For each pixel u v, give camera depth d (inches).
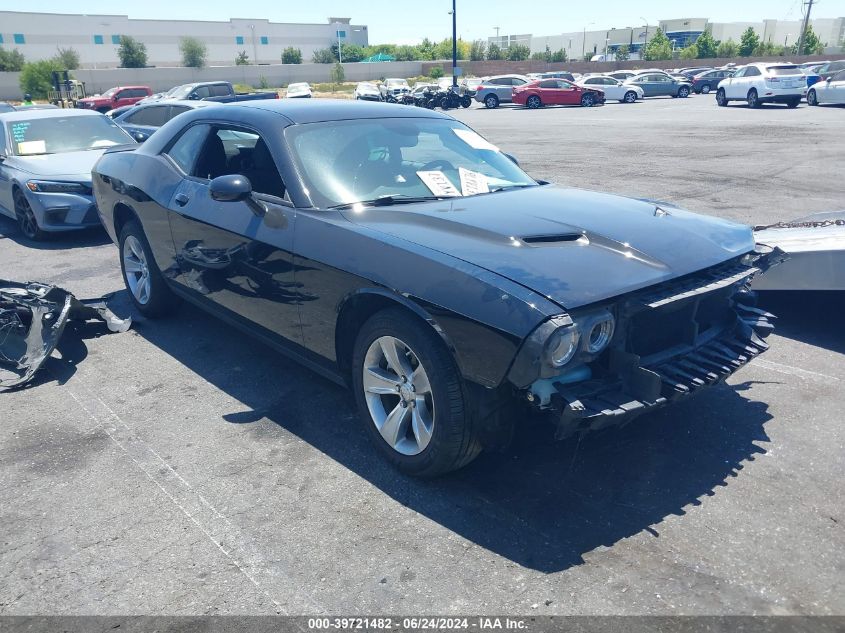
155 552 112.2
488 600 100.6
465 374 113.8
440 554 110.5
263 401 164.1
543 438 135.7
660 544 111.6
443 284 115.7
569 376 113.9
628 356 113.6
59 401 165.9
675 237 130.6
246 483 130.8
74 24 3481.8
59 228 324.8
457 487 128.3
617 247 124.1
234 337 205.0
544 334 103.1
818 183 437.1
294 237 143.6
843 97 1098.7
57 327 180.9
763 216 345.4
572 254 120.2
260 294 157.0
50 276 275.0
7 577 107.3
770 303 210.8
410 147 167.3
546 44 5679.1
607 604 99.2
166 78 2620.6
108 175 217.9
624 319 115.3
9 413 160.1
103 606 101.0
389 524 118.1
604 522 117.5
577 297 107.3
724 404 157.6
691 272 121.6
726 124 858.1
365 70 3216.0
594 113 1177.4
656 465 134.0
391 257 125.0
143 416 157.6
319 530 116.9
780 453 137.2
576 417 106.9
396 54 4463.6
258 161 161.0
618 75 1865.2
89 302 212.7
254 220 154.5
